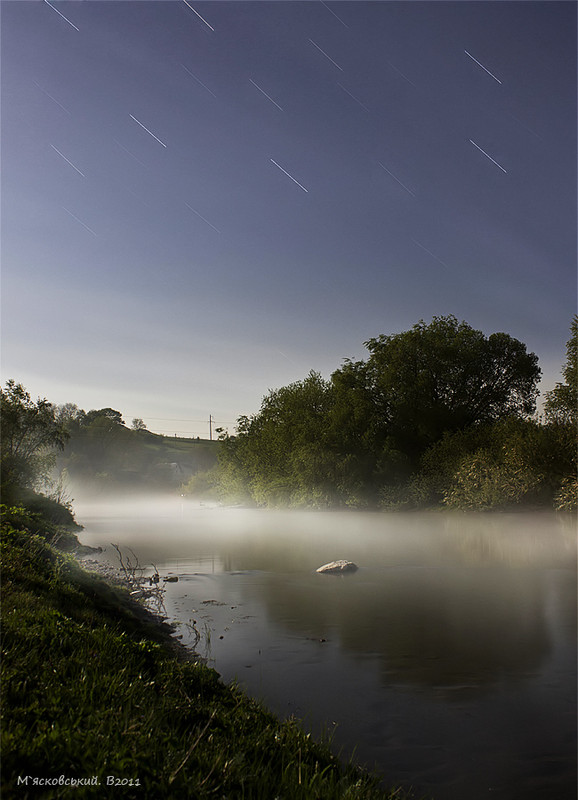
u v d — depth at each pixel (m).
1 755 3.54
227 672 7.98
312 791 4.13
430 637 9.74
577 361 33.22
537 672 7.94
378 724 6.29
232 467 60.44
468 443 39.56
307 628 10.40
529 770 5.28
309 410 52.66
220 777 3.95
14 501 25.14
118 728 4.25
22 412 33.56
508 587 13.99
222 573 16.67
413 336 47.62
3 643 5.81
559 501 30.81
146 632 9.64
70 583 10.90
